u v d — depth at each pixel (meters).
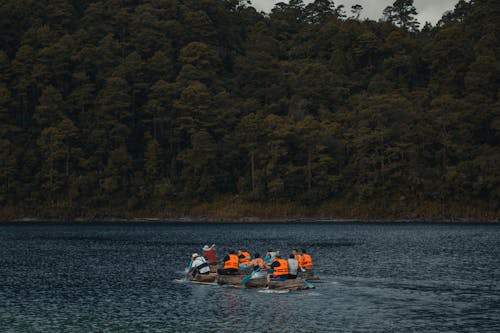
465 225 137.62
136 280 45.94
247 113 198.38
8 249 77.25
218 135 189.50
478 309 32.72
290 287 39.62
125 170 180.12
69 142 181.62
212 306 34.16
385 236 99.62
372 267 53.34
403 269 51.66
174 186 179.12
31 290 40.97
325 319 30.33
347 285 41.66
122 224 156.25
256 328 28.50
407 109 173.25
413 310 32.47
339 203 167.25
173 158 184.88
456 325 28.86
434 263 56.59
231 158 182.00
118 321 30.36
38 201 172.25
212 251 50.00
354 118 179.75
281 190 168.25
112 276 48.56
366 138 165.00
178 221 169.50
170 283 44.09
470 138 170.25
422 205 159.12
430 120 172.88
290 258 40.47
